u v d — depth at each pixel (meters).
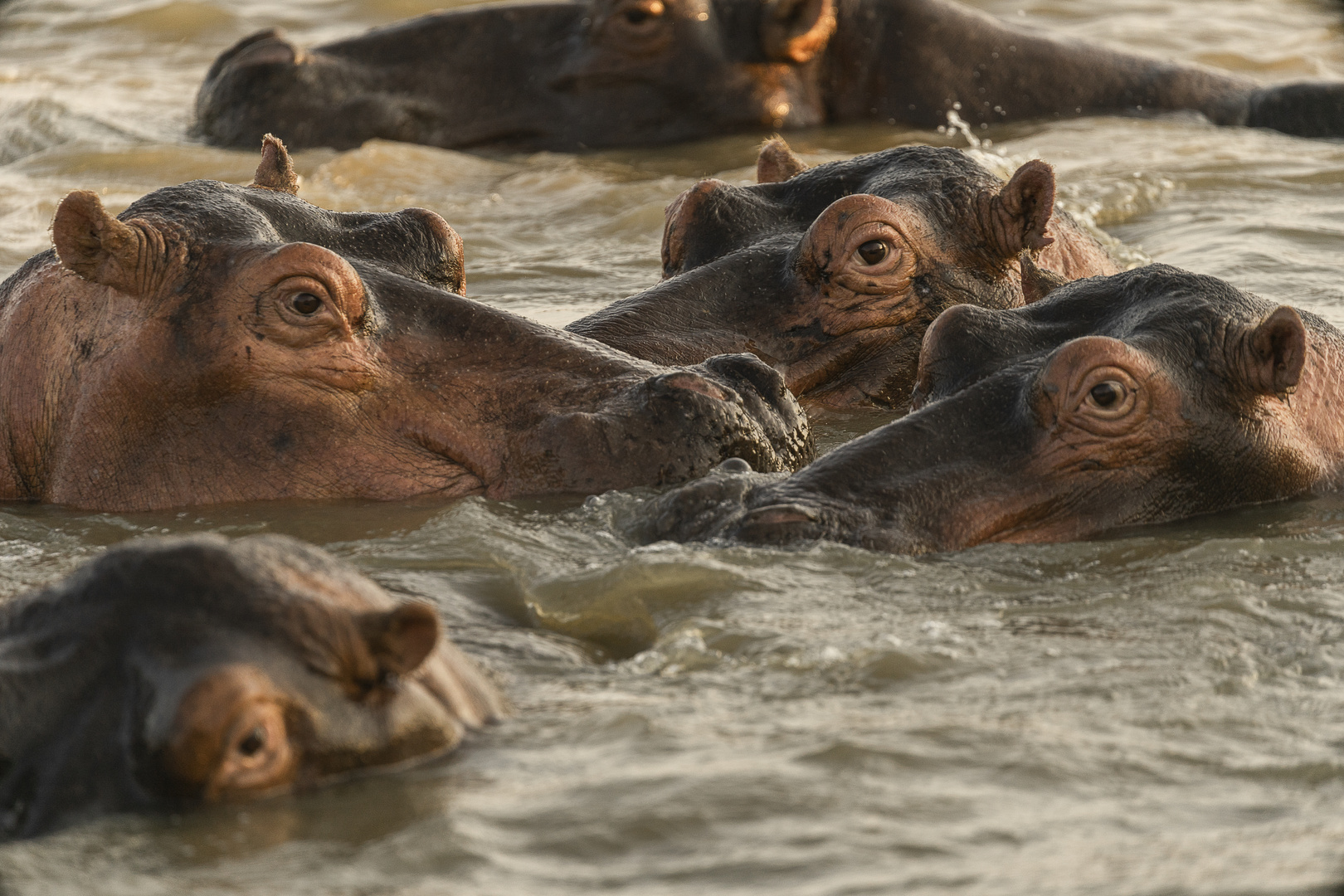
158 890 15.62
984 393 29.50
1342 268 46.41
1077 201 53.94
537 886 15.91
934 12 65.69
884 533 26.86
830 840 16.73
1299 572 25.91
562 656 22.17
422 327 31.34
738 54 63.72
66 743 17.03
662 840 16.73
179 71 83.38
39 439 31.72
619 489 29.36
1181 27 89.69
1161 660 21.72
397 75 64.75
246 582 17.78
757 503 27.23
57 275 32.28
